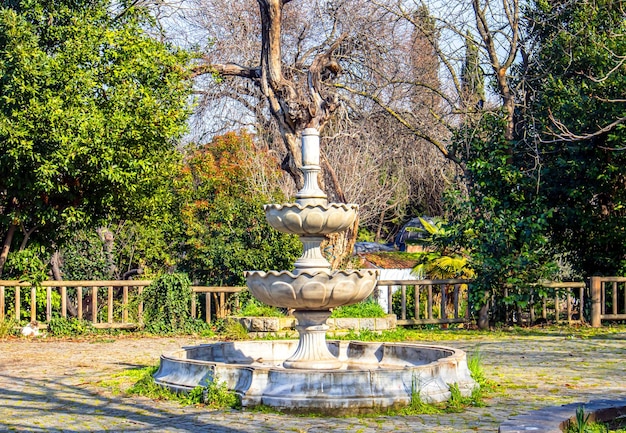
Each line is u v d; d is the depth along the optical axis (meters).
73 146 14.54
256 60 22.23
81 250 22.20
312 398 7.86
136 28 16.44
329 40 21.48
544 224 18.08
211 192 23.58
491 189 19.03
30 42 14.80
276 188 25.20
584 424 6.28
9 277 17.52
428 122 22.98
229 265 20.50
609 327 18.28
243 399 8.15
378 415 7.81
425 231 27.14
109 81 15.70
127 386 9.79
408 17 20.94
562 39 18.97
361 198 29.62
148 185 16.94
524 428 6.03
